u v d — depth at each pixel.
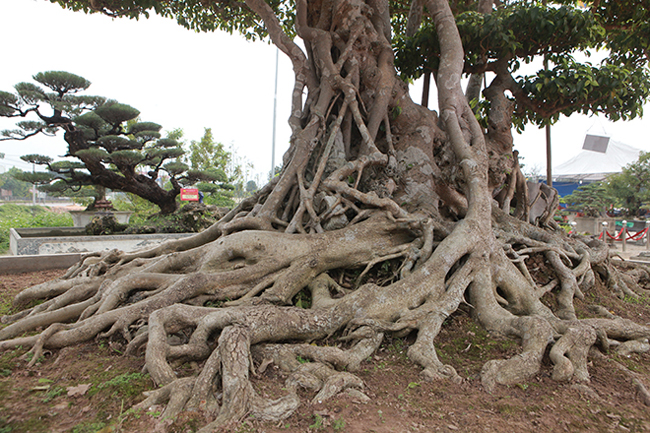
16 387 3.78
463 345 5.02
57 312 5.43
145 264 6.65
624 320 5.50
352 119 8.12
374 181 7.45
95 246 12.80
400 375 4.27
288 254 5.89
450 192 8.06
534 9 7.74
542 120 9.85
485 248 6.16
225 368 3.66
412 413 3.52
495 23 7.89
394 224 6.54
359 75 8.08
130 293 5.62
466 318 5.68
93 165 16.00
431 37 8.55
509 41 8.06
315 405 3.53
